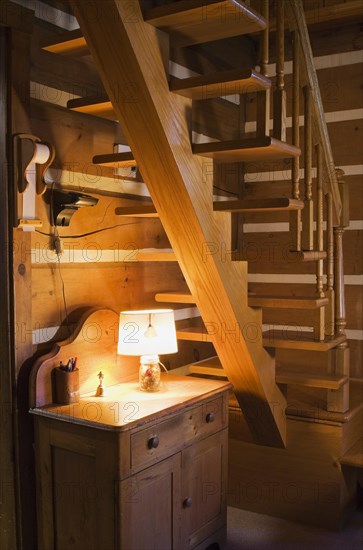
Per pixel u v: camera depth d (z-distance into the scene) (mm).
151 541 2424
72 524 2402
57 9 2637
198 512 2742
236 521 3215
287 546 2928
